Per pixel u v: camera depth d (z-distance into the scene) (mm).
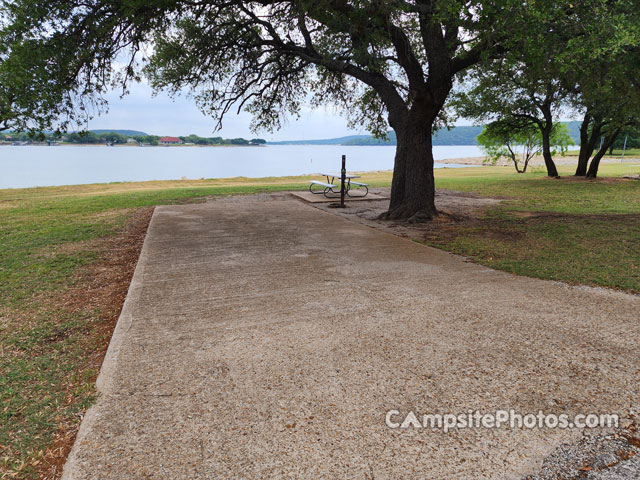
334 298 4801
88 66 7414
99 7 6992
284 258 6695
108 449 2361
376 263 6371
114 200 15617
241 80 11406
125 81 8141
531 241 7816
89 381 3135
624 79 8383
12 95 6504
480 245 7527
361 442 2404
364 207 12766
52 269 6406
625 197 15055
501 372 3150
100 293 5289
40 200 17359
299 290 5105
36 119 6754
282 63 12312
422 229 9219
